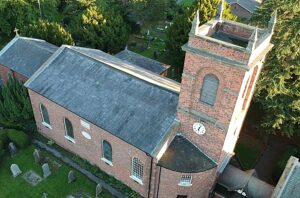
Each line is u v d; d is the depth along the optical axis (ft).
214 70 79.05
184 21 162.91
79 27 179.11
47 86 114.21
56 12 218.59
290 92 115.85
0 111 125.59
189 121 91.86
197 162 92.84
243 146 134.41
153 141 92.43
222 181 101.09
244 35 88.74
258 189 96.94
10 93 122.01
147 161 94.63
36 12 200.03
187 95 87.30
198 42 77.97
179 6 250.98
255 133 140.36
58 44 160.86
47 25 161.99
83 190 109.40
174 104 97.55
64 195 107.65
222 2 87.35
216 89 81.97
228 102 81.41
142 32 228.84
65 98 109.09
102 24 178.19
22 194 107.65
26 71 136.98
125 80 106.93
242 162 126.62
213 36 90.89
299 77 114.32
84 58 117.19
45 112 119.85
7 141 122.21
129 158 99.91
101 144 105.91
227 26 90.02
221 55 76.07
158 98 100.27
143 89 103.30
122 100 102.89
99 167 115.44
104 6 211.61
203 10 158.61
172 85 115.24
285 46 109.81
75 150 119.85
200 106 87.35
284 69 113.50
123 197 107.24
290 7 112.98
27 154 121.80
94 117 102.06
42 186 110.42
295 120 117.08
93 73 112.06
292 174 87.51
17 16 195.93
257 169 124.16
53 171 115.55
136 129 96.22
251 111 138.72
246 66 73.10
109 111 102.06
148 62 160.97
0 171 115.03
